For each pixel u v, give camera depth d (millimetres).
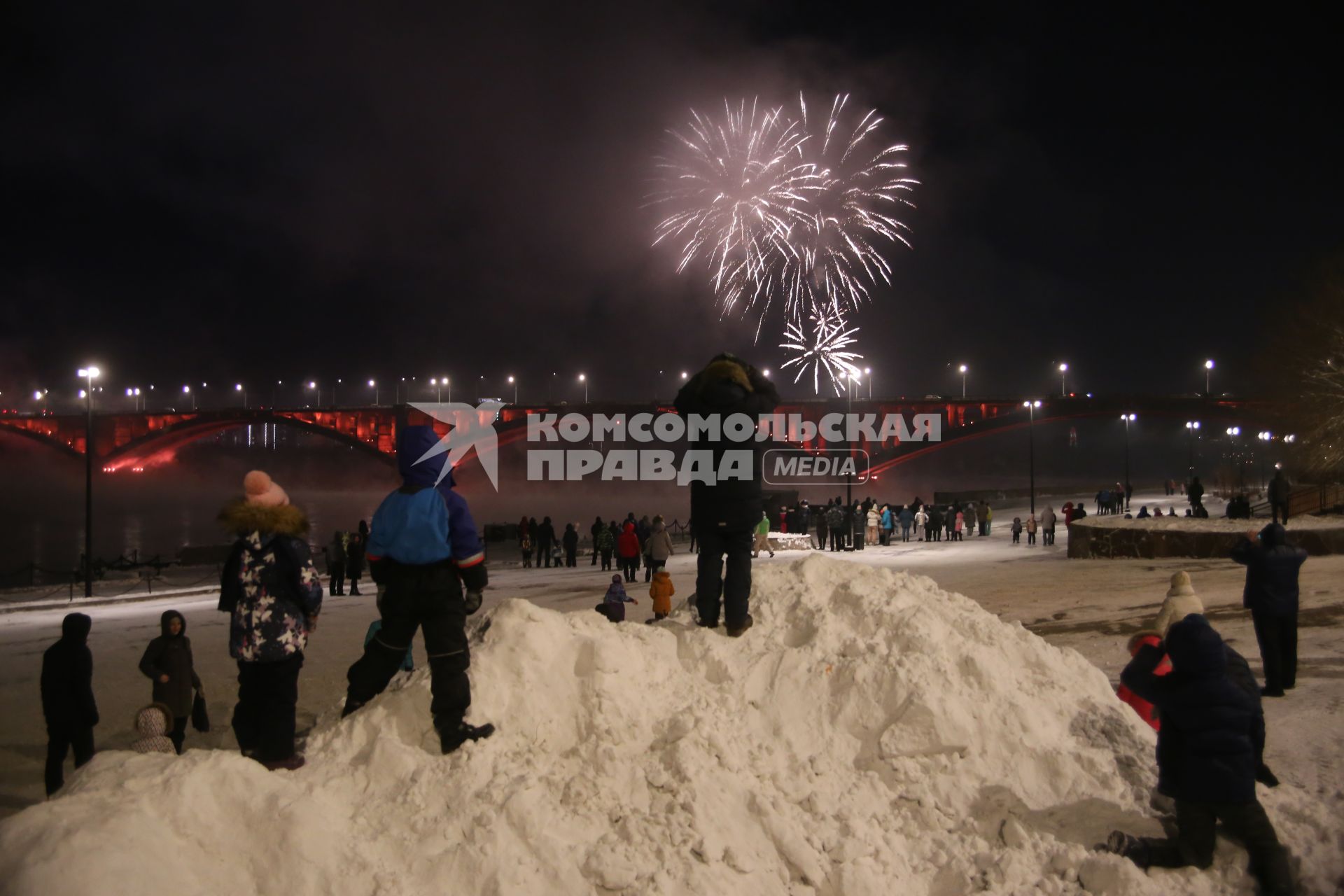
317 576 4227
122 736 9359
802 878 3656
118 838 3014
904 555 28859
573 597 20422
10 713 10914
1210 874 3943
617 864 3408
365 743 4113
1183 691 3971
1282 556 7152
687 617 5438
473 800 3586
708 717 4230
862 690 4477
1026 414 74875
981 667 4645
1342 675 7695
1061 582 17500
